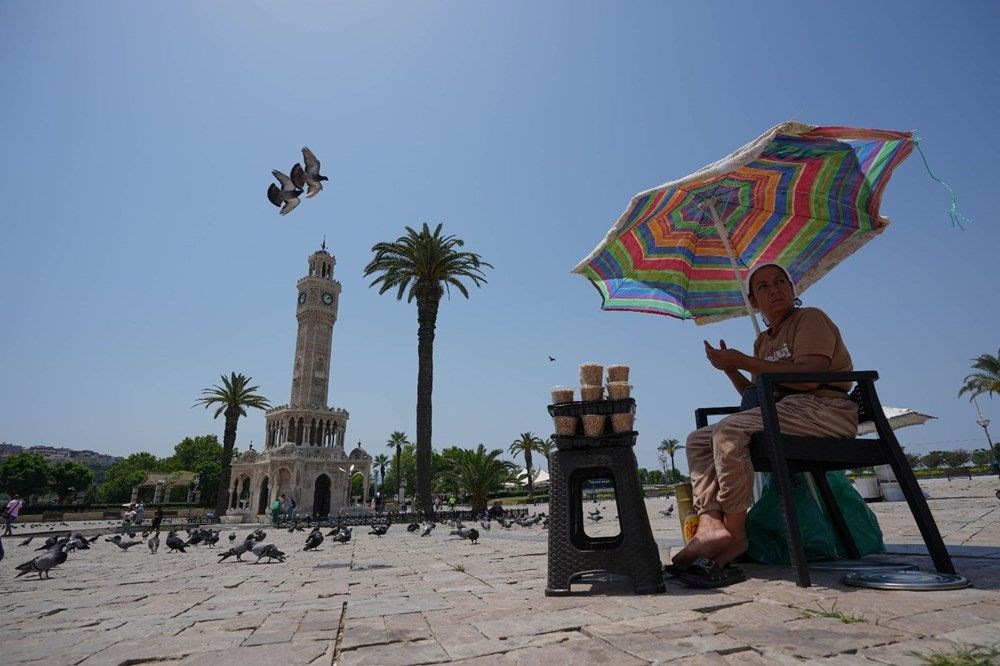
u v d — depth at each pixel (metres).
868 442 3.10
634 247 4.96
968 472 41.50
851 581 2.65
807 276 4.93
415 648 2.08
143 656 2.24
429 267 26.86
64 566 10.00
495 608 2.77
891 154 3.86
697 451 3.44
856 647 1.72
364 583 4.76
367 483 53.69
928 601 2.24
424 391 25.92
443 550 8.91
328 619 2.78
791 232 4.82
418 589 3.96
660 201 4.20
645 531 2.98
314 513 48.78
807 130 3.51
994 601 2.18
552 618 2.42
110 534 26.09
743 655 1.74
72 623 3.35
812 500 3.77
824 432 3.07
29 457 82.12
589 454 3.21
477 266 29.34
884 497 13.56
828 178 4.29
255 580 5.84
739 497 3.11
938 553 2.72
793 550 2.77
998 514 7.23
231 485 56.06
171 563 9.84
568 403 3.26
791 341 3.44
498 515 26.08
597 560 2.99
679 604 2.52
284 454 49.34
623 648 1.88
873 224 4.38
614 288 5.30
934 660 1.53
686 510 3.97
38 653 2.38
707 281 5.45
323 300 60.09
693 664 1.67
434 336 27.25
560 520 3.15
